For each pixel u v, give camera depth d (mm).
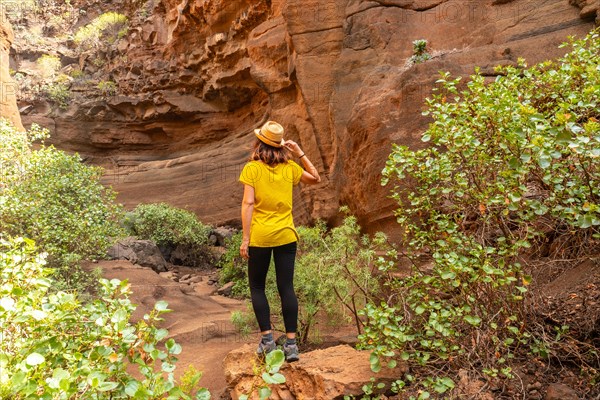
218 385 4473
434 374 3215
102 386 2084
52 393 1986
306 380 3488
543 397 2873
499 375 3043
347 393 3230
